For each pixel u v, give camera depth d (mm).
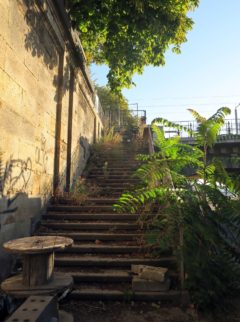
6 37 5371
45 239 4242
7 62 5422
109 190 9414
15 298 3822
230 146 20156
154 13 9422
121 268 5375
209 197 5055
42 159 7469
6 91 5383
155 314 4250
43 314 2582
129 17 9617
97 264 5395
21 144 6098
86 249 5820
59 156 8797
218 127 5844
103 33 12148
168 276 5012
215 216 4922
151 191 5355
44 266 3877
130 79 12680
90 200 8180
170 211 4930
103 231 6633
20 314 2467
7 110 5434
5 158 5348
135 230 6629
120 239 6258
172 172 5590
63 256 5656
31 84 6688
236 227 4941
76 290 4680
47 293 3611
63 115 9352
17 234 5723
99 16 10102
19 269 5270
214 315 4262
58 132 8836
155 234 5152
